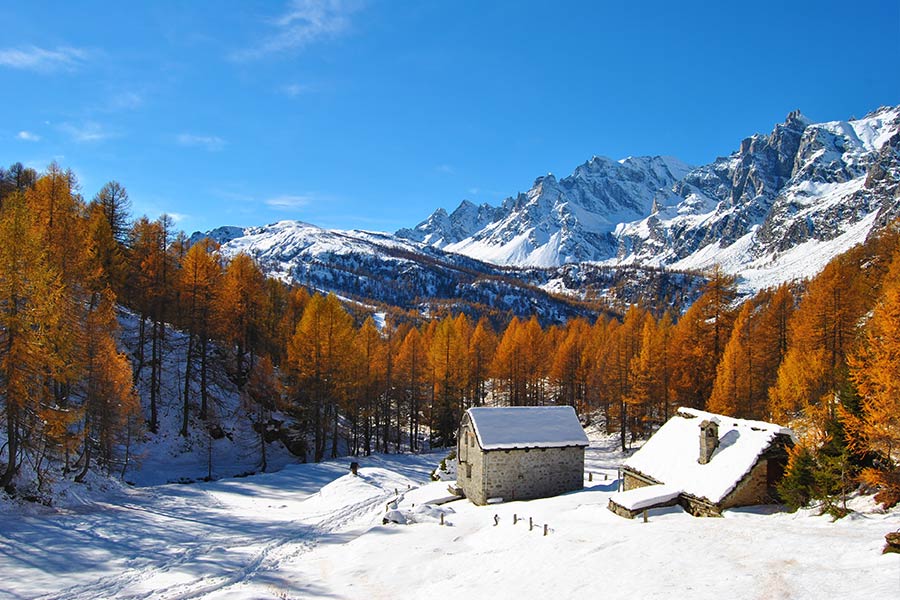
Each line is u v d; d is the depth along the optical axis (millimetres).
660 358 52406
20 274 25125
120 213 53000
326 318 48625
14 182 58438
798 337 44188
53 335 27359
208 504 32594
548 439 34469
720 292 49906
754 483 24078
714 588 13438
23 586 18109
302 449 50812
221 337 50719
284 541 25844
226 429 49000
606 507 27141
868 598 11211
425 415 64812
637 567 15938
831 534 16984
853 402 23672
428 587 18094
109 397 32938
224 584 19656
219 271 50000
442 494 35625
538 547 19938
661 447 29906
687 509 25250
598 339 76438
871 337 22797
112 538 23828
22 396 25609
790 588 12680
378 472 41188
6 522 23781
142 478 38531
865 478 20562
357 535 27188
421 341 74375
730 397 43562
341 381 50031
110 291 38531
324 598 17938
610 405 60469
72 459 33906
